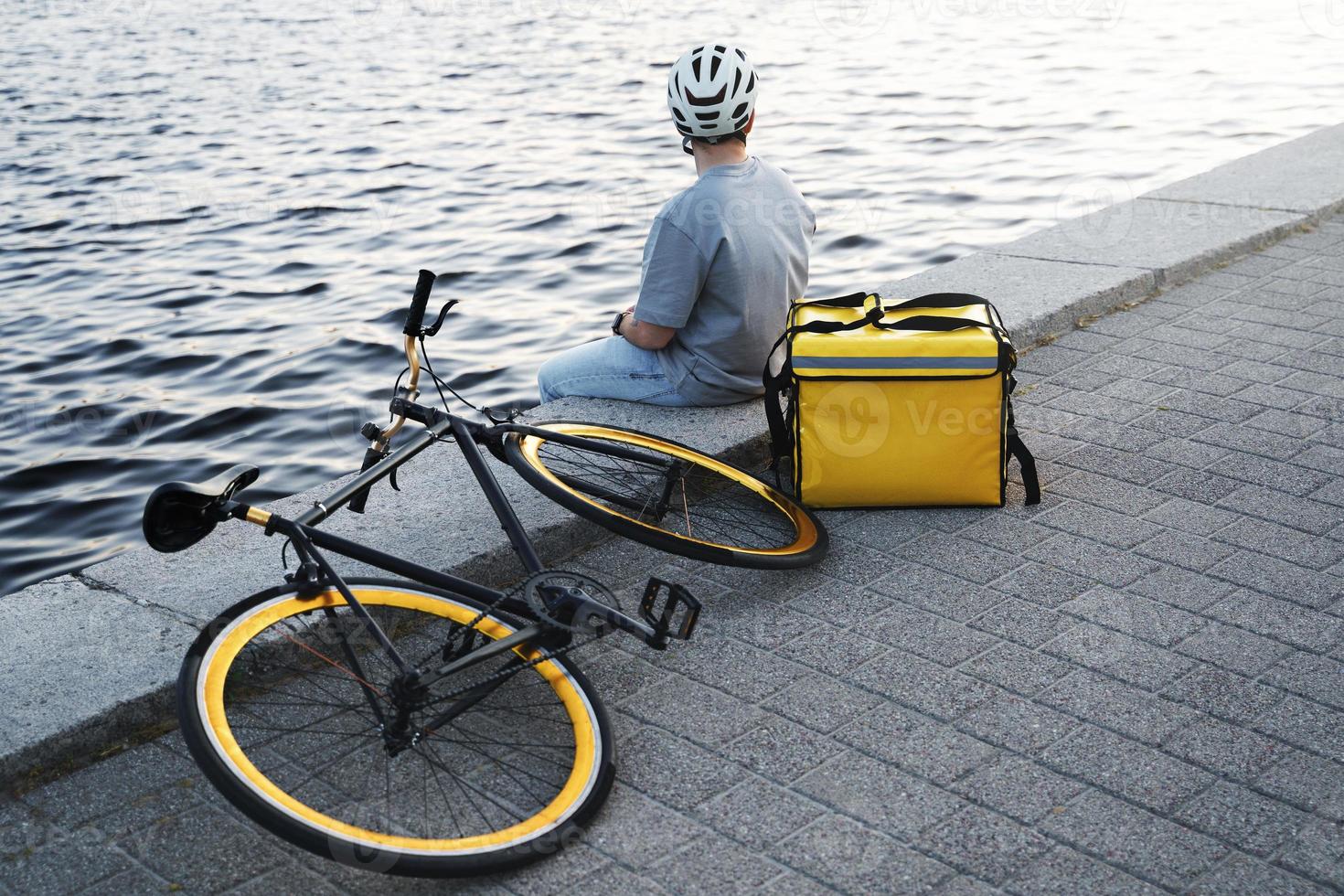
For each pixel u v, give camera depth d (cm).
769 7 2536
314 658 333
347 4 3044
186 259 1066
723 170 432
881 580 379
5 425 737
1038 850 269
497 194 1209
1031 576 375
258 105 1780
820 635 351
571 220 1096
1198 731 304
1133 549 387
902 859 268
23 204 1285
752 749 306
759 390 468
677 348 460
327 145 1480
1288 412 472
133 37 2634
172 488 282
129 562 376
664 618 293
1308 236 669
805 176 1202
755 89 429
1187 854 266
